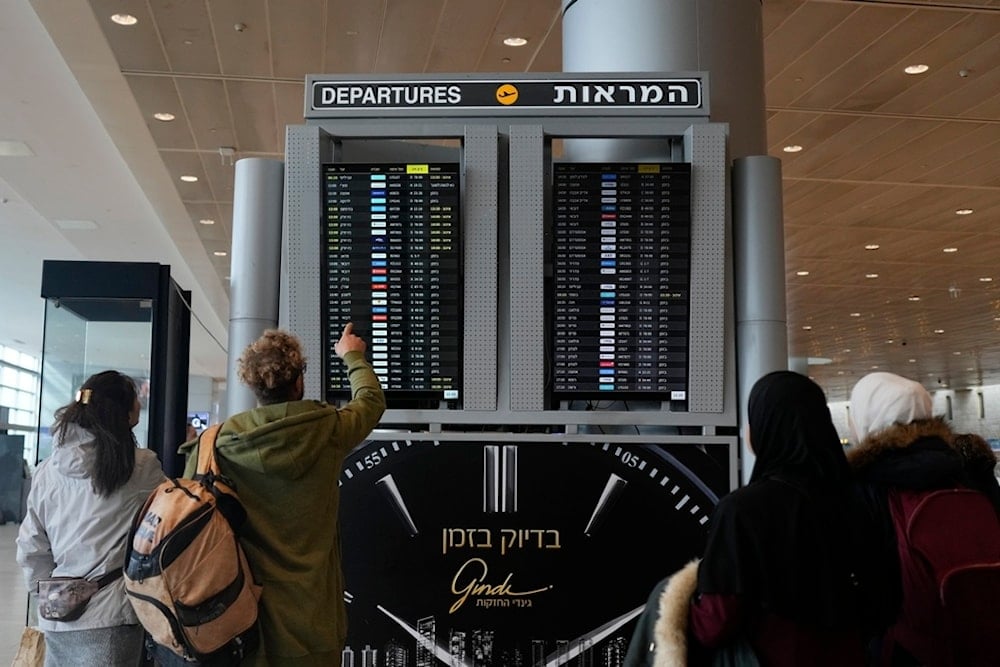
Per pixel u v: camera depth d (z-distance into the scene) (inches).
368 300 128.8
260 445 95.8
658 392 128.9
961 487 90.4
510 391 128.3
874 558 77.9
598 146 146.9
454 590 125.3
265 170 135.6
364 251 128.8
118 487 124.9
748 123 154.3
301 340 129.4
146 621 91.2
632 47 152.2
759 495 74.4
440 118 132.2
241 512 96.0
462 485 126.6
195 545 89.7
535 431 130.6
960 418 1678.2
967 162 416.5
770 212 134.6
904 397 92.4
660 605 75.8
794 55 300.5
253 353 102.4
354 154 138.3
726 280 132.6
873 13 271.0
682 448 128.3
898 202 486.0
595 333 129.0
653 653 74.5
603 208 129.3
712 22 153.3
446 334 128.5
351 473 126.6
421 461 126.9
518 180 129.9
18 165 453.4
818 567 73.0
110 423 123.9
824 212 507.5
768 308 132.7
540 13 274.5
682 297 129.4
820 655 72.9
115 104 348.2
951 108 349.1
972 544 86.0
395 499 126.3
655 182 129.5
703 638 73.0
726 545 72.9
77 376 176.9
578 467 127.2
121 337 179.0
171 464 188.7
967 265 650.8
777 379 78.7
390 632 125.0
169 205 493.4
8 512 762.2
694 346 129.0
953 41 290.5
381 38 291.0
